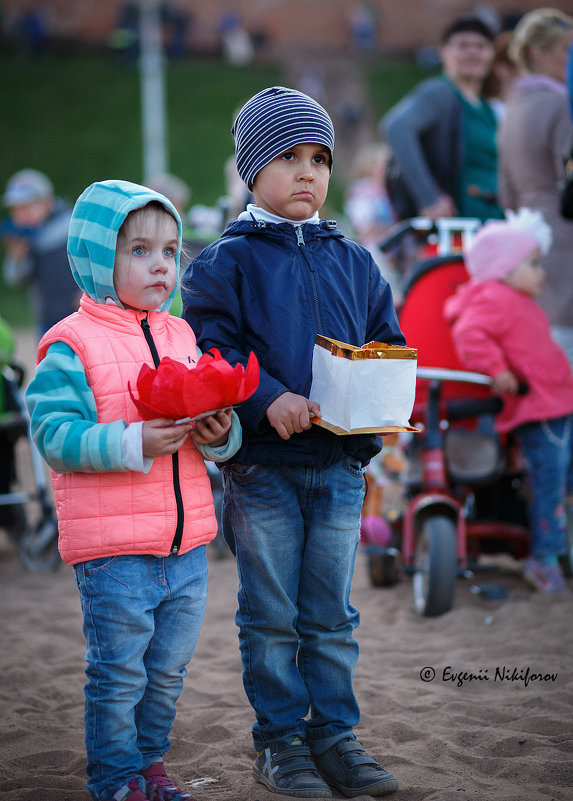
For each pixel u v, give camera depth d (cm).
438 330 479
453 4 4741
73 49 4266
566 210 487
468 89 656
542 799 274
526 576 491
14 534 586
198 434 265
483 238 473
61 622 466
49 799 282
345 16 4747
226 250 287
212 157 3177
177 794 268
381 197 1211
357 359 268
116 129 3422
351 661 295
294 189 286
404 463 501
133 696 259
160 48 4181
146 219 269
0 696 371
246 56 4353
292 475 282
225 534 297
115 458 250
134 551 259
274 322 282
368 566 507
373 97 4034
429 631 437
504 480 503
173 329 284
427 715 344
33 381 264
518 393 466
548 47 557
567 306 539
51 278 802
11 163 3177
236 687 376
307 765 285
